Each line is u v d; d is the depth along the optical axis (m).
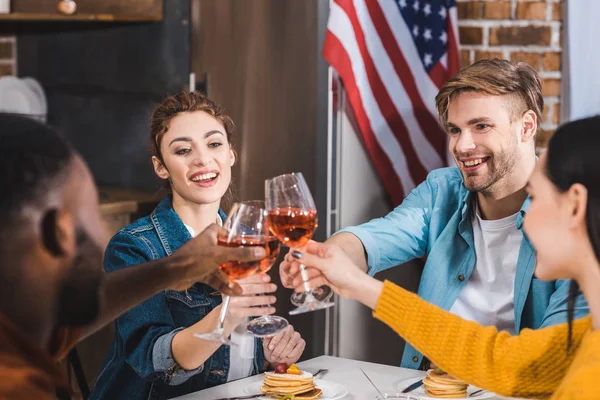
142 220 1.88
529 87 1.90
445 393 1.56
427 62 2.90
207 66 3.15
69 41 3.80
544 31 3.02
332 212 2.86
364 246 2.02
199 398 1.54
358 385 1.65
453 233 2.05
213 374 1.81
